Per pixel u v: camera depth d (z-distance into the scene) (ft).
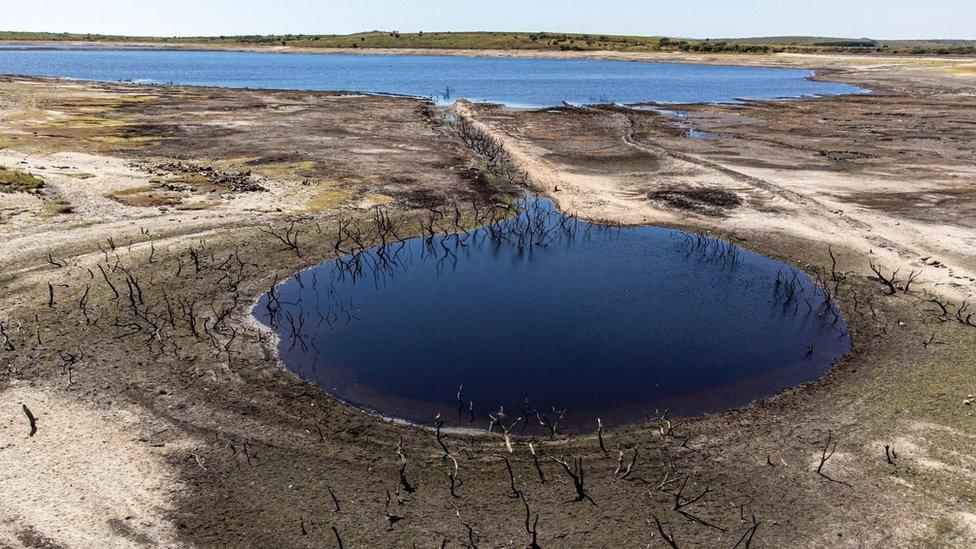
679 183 113.09
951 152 135.13
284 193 101.19
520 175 119.03
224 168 115.24
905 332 60.23
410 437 45.83
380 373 54.60
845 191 106.32
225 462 42.14
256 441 44.45
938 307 64.80
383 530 36.76
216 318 61.82
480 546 35.73
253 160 122.11
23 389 49.01
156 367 52.95
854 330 61.72
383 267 78.84
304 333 61.16
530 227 92.94
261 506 38.34
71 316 60.39
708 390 52.44
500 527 37.24
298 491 39.73
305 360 56.13
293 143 138.92
